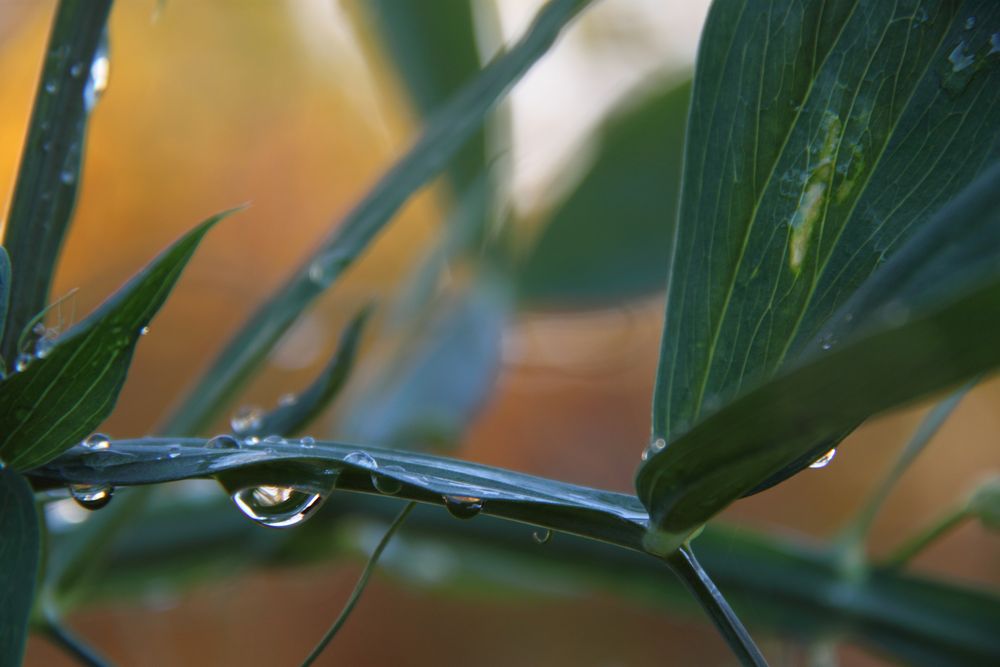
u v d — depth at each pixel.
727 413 0.14
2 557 0.15
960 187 0.16
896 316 0.14
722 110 0.16
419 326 0.32
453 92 0.30
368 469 0.15
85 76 0.17
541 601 0.33
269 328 0.21
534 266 0.32
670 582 0.27
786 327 0.16
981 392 0.51
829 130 0.16
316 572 0.32
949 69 0.16
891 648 0.24
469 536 0.28
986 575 0.50
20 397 0.15
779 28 0.16
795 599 0.24
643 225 0.32
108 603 0.28
